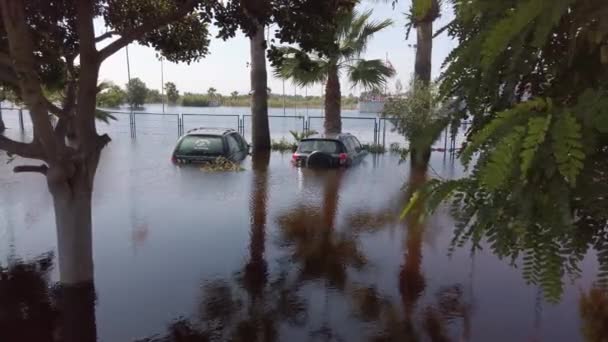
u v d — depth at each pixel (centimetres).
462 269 586
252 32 581
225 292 524
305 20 538
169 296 511
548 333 433
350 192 998
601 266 110
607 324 430
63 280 523
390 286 540
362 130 2192
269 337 434
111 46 507
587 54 121
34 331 439
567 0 100
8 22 430
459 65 137
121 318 464
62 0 562
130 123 2142
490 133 108
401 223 766
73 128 577
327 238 708
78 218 516
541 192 105
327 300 508
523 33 110
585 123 99
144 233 721
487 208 122
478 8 125
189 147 1313
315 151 1294
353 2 579
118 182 1076
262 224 775
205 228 751
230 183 1086
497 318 464
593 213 105
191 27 707
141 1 668
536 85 131
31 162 1305
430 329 448
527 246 112
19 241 676
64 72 666
